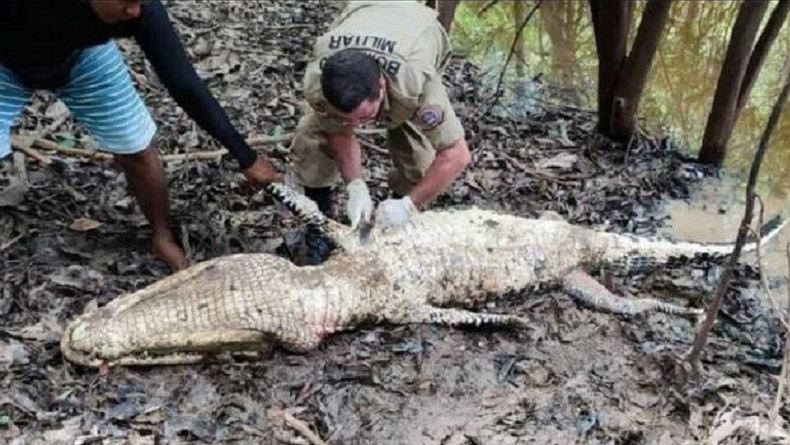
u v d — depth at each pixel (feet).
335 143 14.62
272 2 25.43
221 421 12.49
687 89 22.72
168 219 14.92
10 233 15.28
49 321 13.71
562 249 14.98
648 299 15.06
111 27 12.43
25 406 12.39
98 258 14.97
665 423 12.94
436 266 14.19
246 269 13.46
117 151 13.97
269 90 20.98
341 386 13.14
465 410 12.96
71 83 13.38
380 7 14.21
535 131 20.48
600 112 20.20
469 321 14.07
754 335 14.74
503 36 25.58
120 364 12.91
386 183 17.65
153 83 20.42
